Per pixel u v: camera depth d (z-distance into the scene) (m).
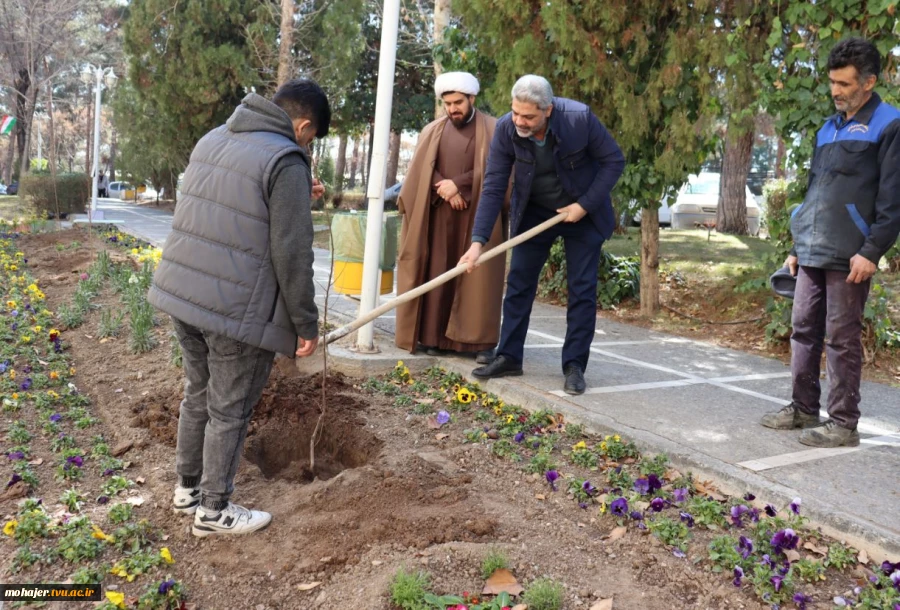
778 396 4.93
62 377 4.98
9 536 2.92
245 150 2.89
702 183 19.42
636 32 6.91
